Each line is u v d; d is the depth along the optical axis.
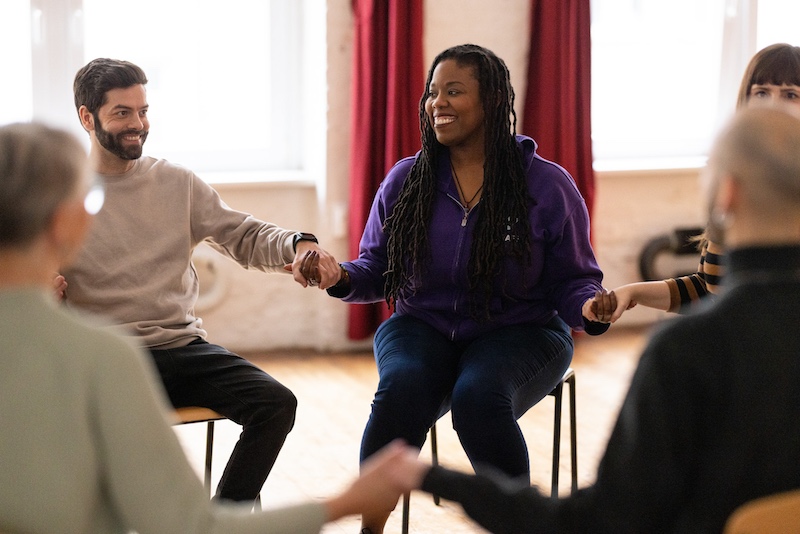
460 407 2.36
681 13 5.27
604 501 1.31
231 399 2.55
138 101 2.59
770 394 1.23
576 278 2.63
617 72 5.25
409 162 2.75
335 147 4.62
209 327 4.74
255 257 2.77
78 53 4.48
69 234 1.28
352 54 4.54
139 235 2.64
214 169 4.84
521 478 2.34
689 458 1.27
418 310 2.67
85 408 1.25
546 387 2.54
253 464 2.50
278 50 4.84
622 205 5.10
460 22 4.63
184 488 1.29
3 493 1.23
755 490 1.25
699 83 5.33
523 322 2.62
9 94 4.46
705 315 1.28
